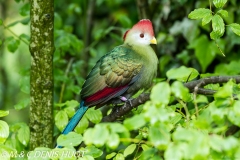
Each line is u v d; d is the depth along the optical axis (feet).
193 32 35.01
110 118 25.31
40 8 24.34
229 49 34.99
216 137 14.64
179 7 37.27
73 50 36.78
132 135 29.22
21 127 26.48
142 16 36.06
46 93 25.61
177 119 19.92
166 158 14.56
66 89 36.04
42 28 24.63
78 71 34.96
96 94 25.88
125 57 26.53
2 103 51.24
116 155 21.12
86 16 43.57
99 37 39.42
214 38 21.36
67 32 35.35
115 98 26.76
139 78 26.84
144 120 15.42
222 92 16.71
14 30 55.31
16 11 55.36
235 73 29.94
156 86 15.49
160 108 15.51
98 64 26.66
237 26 21.11
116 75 26.16
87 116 25.49
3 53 51.72
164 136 15.42
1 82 51.88
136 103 23.47
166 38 37.32
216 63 36.52
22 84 30.48
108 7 49.19
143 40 27.71
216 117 16.88
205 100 18.47
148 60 27.30
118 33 47.96
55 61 32.45
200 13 21.03
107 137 15.17
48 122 26.07
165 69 38.04
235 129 21.65
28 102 28.25
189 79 23.00
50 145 26.35
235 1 34.04
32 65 25.40
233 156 15.56
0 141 19.19
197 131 15.89
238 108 16.24
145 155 17.89
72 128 25.04
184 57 36.19
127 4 46.83
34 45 24.94
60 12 49.55
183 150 14.56
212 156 15.52
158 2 38.58
